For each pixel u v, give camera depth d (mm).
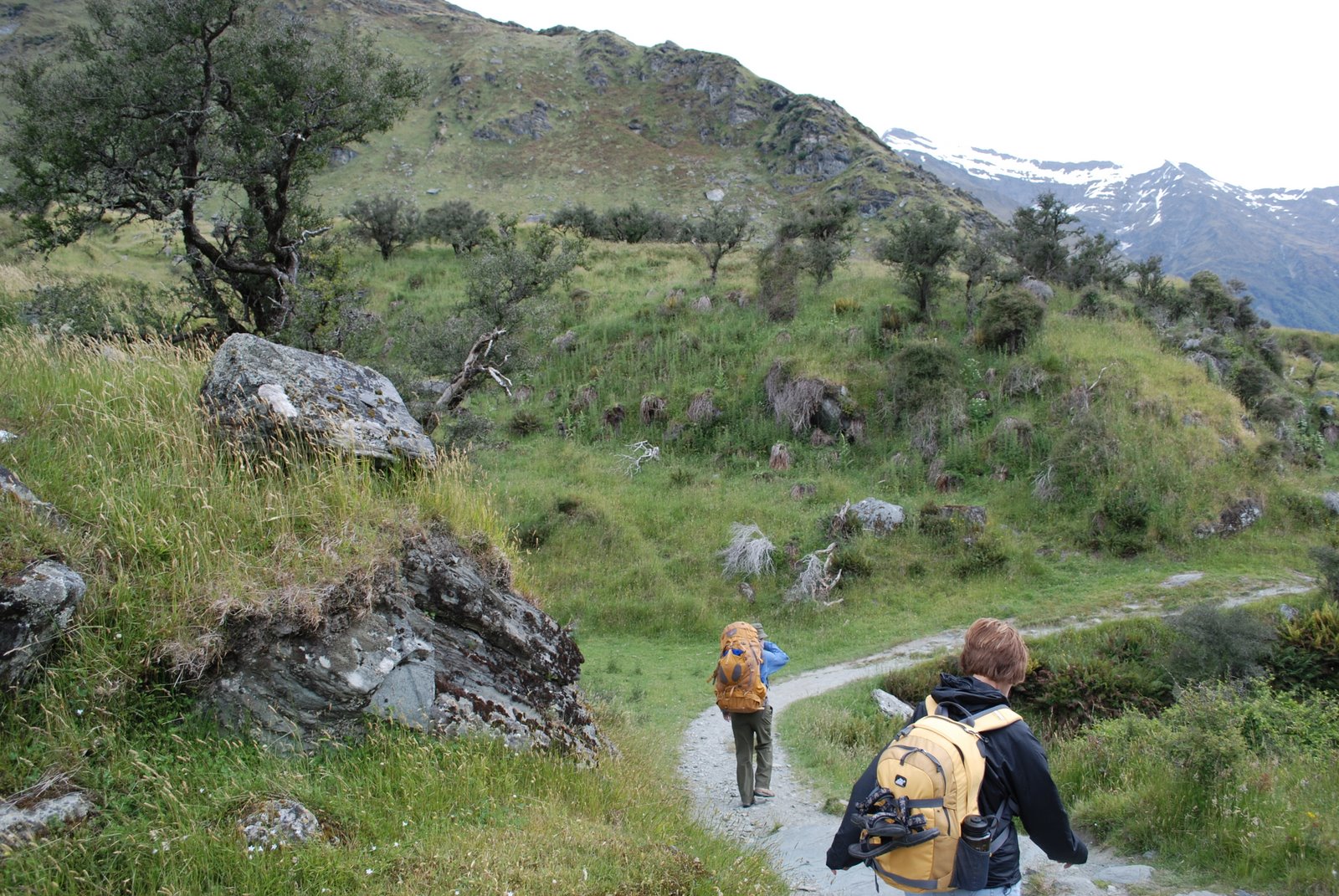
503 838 4246
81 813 3592
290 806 3941
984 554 20453
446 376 22906
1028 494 22906
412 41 157125
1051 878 5023
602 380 30344
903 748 2785
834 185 113375
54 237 17359
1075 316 31219
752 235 43969
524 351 23781
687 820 6121
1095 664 14750
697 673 15070
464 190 108438
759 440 26953
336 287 18016
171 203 17641
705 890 4191
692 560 20812
